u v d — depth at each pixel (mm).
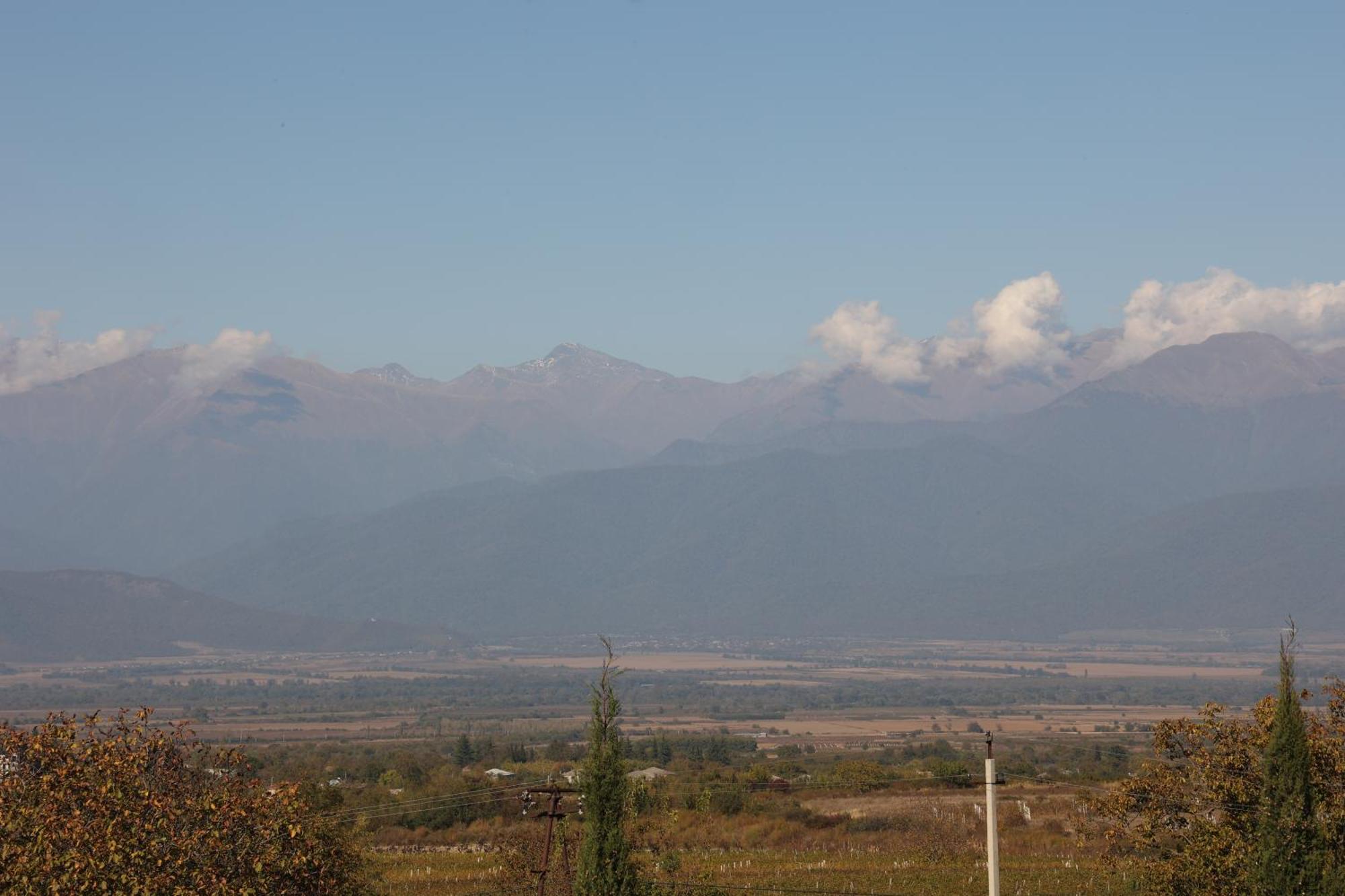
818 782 140125
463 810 115562
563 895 50781
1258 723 48312
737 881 76812
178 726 43594
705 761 177875
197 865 39188
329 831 46500
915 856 88562
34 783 39969
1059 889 71750
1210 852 46375
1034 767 149000
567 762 165625
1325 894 42844
